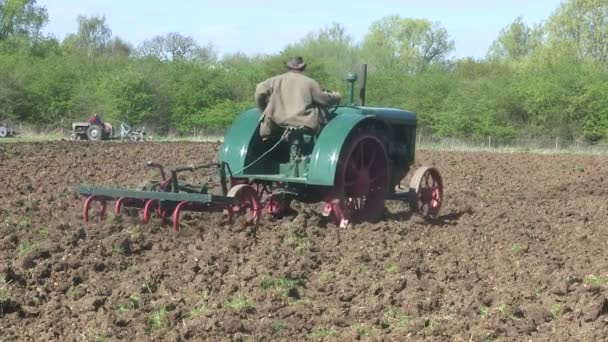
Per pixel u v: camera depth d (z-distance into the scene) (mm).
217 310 7328
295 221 10984
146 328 6910
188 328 6793
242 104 48438
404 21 69188
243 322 7012
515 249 10062
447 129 45469
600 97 44125
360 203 12102
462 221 12312
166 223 10930
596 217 13312
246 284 8211
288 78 11375
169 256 9281
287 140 11531
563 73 45969
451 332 6812
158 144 30062
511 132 44531
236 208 11016
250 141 11633
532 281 8453
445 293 8039
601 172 23062
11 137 37312
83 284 8180
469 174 21578
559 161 27312
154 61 51938
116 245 9531
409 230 11164
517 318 7230
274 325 6977
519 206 14656
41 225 10984
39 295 7750
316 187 11656
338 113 11828
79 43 87250
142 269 8703
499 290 8102
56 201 13219
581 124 44469
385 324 7082
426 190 12891
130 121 46719
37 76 48500
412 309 7414
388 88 49281
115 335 6746
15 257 9242
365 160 11977
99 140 34938
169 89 48375
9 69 48000
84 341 6586
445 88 48062
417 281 8359
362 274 8703
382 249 9875
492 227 11781
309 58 52281
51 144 28141
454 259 9461
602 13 58250
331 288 8195
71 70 50344
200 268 8766
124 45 88812
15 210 12234
